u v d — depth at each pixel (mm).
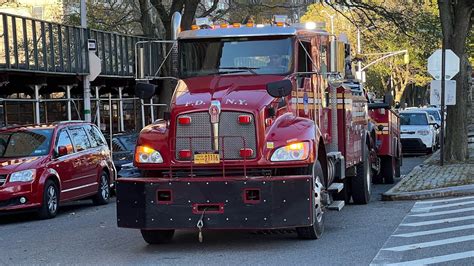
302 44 11383
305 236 10625
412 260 8984
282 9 37250
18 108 27469
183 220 9719
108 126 33656
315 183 10414
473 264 8688
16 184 14719
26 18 22797
